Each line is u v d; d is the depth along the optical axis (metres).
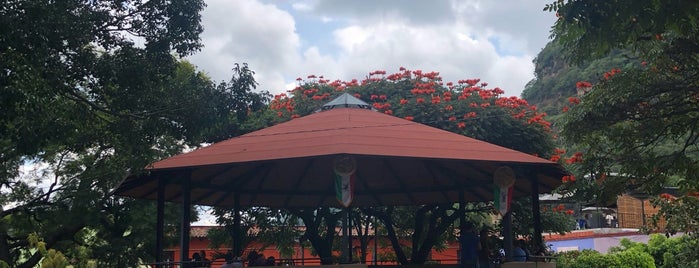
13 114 10.52
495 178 12.56
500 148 13.20
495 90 20.14
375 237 20.95
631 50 14.47
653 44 13.25
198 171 14.76
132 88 14.17
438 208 18.91
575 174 15.68
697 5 8.73
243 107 16.84
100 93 14.27
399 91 20.89
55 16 11.72
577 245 32.47
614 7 8.96
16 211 20.03
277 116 20.47
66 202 20.36
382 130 13.16
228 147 13.15
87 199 19.31
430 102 19.27
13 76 10.18
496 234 21.84
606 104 13.86
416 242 19.06
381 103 20.56
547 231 20.31
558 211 20.23
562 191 15.85
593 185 15.16
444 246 22.89
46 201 20.55
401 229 21.94
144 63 14.13
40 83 10.62
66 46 12.55
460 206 16.47
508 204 12.41
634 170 14.65
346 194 11.28
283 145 12.44
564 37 10.05
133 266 21.53
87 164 20.33
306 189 18.00
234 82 16.73
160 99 15.44
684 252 18.33
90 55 13.26
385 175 17.30
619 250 26.42
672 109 14.20
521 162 12.45
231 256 15.55
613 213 37.22
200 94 15.95
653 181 14.81
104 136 15.89
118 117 15.48
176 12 15.06
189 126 15.64
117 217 20.97
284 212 20.97
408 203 18.72
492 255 15.28
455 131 18.47
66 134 12.69
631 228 34.00
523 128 18.89
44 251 8.54
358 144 11.80
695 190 15.05
